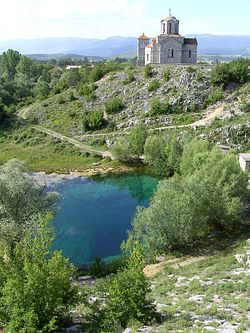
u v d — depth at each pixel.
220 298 27.61
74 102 124.69
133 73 121.94
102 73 133.88
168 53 127.38
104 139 102.56
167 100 106.12
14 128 120.12
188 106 103.25
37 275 22.00
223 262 37.94
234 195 48.75
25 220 44.69
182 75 109.94
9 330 21.36
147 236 45.75
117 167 90.56
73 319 24.84
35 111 130.00
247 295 27.30
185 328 21.36
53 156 99.44
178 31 133.00
